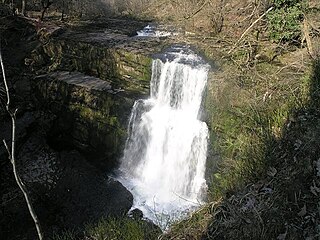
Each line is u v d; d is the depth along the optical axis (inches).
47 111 631.8
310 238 263.4
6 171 537.6
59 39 678.5
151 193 522.6
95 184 524.1
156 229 358.3
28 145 601.3
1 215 461.1
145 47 618.2
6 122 597.6
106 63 615.2
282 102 411.5
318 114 362.0
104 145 581.6
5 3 815.1
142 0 926.4
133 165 560.1
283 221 284.5
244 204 314.8
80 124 596.1
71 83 605.0
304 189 301.9
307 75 414.0
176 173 518.3
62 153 602.9
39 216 465.1
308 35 466.9
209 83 487.8
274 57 516.4
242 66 507.5
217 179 418.6
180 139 512.1
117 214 461.4
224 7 664.4
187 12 783.1
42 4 829.2
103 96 572.7
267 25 534.3
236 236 288.2
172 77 537.0
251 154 367.6
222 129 454.9
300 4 487.5
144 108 545.0
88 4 909.2
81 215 466.9
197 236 307.6
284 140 360.2
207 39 633.0
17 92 647.8
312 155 323.6
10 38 749.9
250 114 425.1
